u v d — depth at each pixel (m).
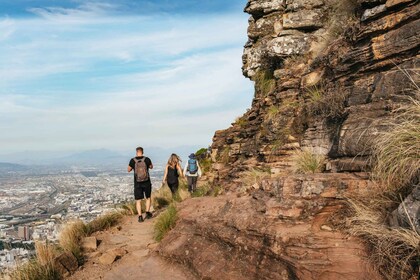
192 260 5.21
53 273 5.59
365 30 5.46
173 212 7.50
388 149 4.14
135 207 11.70
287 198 4.65
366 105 5.23
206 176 14.70
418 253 3.08
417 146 3.83
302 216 4.38
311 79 7.85
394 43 4.91
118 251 6.62
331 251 3.70
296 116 7.96
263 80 11.27
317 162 6.02
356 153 4.98
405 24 4.86
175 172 12.27
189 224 6.30
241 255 4.53
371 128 4.77
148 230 8.56
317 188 4.48
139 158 10.12
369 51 5.36
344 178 4.54
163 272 5.39
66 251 6.25
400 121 4.39
